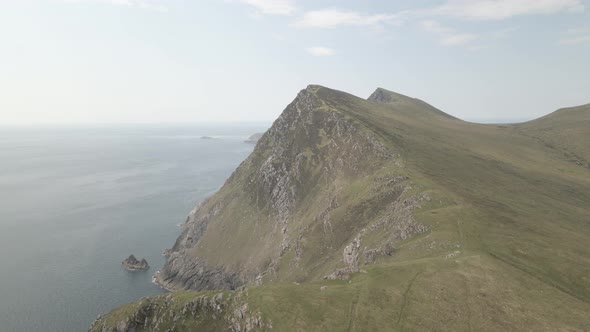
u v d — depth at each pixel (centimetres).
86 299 10275
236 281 11725
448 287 4428
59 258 12925
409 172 9175
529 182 10312
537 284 4450
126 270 12362
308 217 11269
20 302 9912
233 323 5119
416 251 5831
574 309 4012
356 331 4053
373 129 12750
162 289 11475
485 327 3797
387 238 6944
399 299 4394
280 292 5116
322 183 12344
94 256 13262
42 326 8894
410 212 7106
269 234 12462
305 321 4416
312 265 9025
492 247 5381
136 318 6322
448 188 8062
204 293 6000
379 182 9569
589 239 6391
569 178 11500
